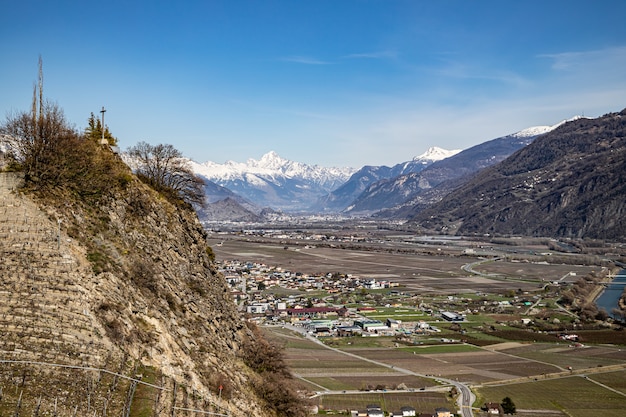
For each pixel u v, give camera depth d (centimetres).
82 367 4497
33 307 4725
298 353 18150
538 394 14688
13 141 5903
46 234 5262
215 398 5544
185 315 6431
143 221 6850
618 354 19100
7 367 4284
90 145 6762
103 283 5253
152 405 4588
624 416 13150
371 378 15712
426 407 13400
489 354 19000
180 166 8988
